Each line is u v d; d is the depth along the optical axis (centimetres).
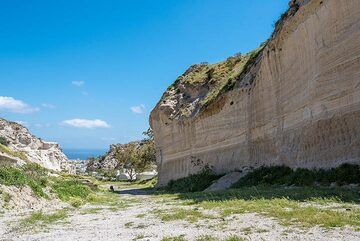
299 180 2075
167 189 3978
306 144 2209
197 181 3509
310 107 2191
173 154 4703
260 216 1220
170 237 1057
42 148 7719
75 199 2428
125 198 2991
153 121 5472
